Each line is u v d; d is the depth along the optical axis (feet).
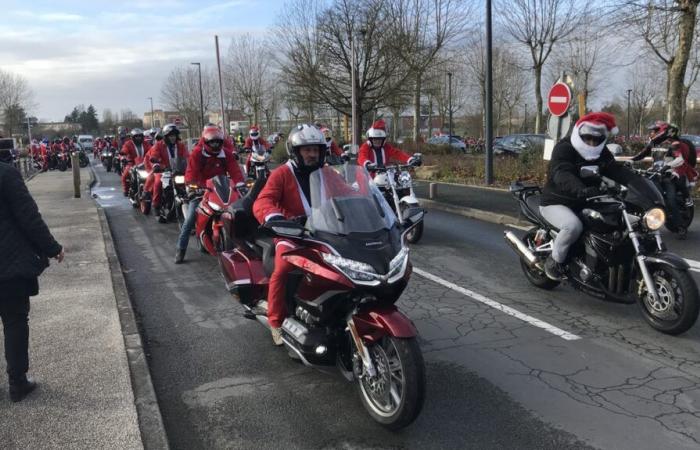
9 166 12.62
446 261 26.61
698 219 33.71
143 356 15.20
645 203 17.02
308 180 14.29
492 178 53.72
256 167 44.37
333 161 16.53
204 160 27.58
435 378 14.51
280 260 13.55
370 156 31.68
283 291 13.83
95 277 23.09
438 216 39.58
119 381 13.73
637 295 17.84
